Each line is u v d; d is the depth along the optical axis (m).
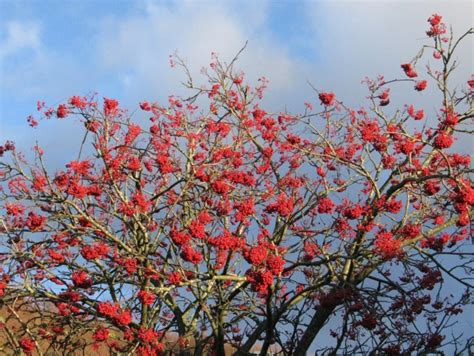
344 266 10.41
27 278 10.12
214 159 10.86
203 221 9.32
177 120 11.67
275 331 9.71
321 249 9.45
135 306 10.59
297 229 11.40
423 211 10.98
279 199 9.71
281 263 8.06
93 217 10.59
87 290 10.30
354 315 8.80
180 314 10.89
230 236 8.70
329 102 11.39
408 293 8.88
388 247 9.34
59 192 9.84
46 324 10.30
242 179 10.55
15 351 10.06
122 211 10.56
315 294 9.84
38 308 10.45
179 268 9.28
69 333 10.11
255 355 10.12
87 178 10.55
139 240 10.53
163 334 10.50
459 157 10.79
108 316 9.20
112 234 10.44
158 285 10.84
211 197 10.48
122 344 10.43
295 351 10.23
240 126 11.77
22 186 10.34
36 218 9.84
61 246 10.08
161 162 10.20
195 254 8.43
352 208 9.73
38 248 9.92
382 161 11.37
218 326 10.15
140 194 10.63
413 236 10.17
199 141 11.48
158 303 10.73
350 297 8.71
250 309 10.82
